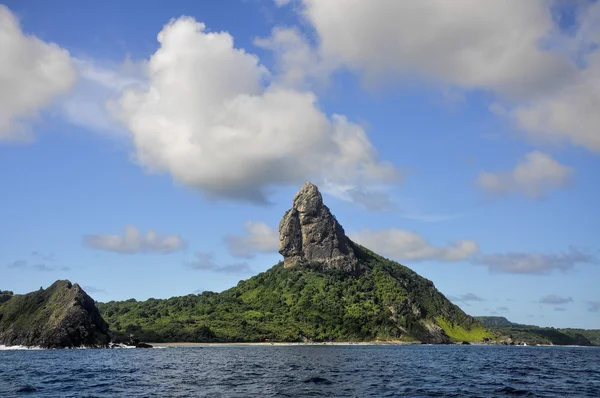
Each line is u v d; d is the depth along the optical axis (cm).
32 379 8144
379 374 9112
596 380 8500
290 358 14662
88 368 10556
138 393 6381
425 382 7725
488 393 6412
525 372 10062
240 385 7262
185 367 10862
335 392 6469
